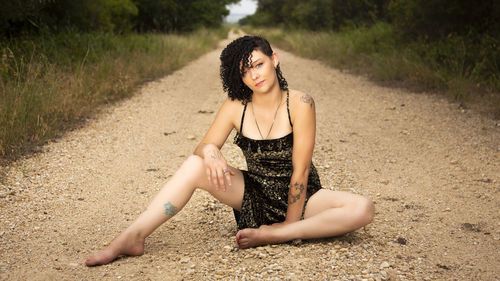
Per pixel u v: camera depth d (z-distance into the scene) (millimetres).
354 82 10016
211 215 3389
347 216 2619
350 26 20578
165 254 2689
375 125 6219
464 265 2525
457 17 10656
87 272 2451
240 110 2717
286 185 2719
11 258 2619
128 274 2416
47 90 6129
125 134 5660
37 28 10562
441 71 8531
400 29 12211
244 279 2326
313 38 18422
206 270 2449
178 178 2666
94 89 7461
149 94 8430
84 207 3500
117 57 10250
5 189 3705
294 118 2619
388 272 2393
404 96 8102
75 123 5953
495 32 9586
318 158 4781
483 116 6320
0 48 7871
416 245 2801
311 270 2391
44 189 3795
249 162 2770
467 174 4227
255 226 2764
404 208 3475
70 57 8820
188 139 5547
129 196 3768
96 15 14320
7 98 5332
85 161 4574
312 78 10773
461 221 3205
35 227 3092
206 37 25266
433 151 4973
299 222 2672
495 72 8000
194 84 9836
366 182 4086
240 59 2541
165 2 26281
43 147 4867
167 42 15516
